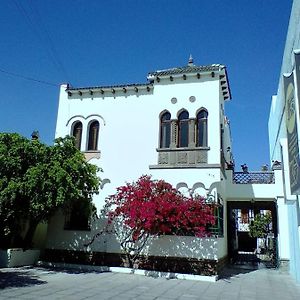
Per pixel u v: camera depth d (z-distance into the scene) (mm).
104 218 16125
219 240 15195
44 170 13516
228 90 17469
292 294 11227
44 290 9836
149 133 16516
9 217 14117
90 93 17953
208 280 13281
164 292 10508
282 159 13562
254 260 24375
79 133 17875
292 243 15688
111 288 10742
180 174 15273
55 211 15484
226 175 18906
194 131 15680
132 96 17312
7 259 14430
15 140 14047
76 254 16125
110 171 16672
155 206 13617
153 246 14977
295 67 10891
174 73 16391
